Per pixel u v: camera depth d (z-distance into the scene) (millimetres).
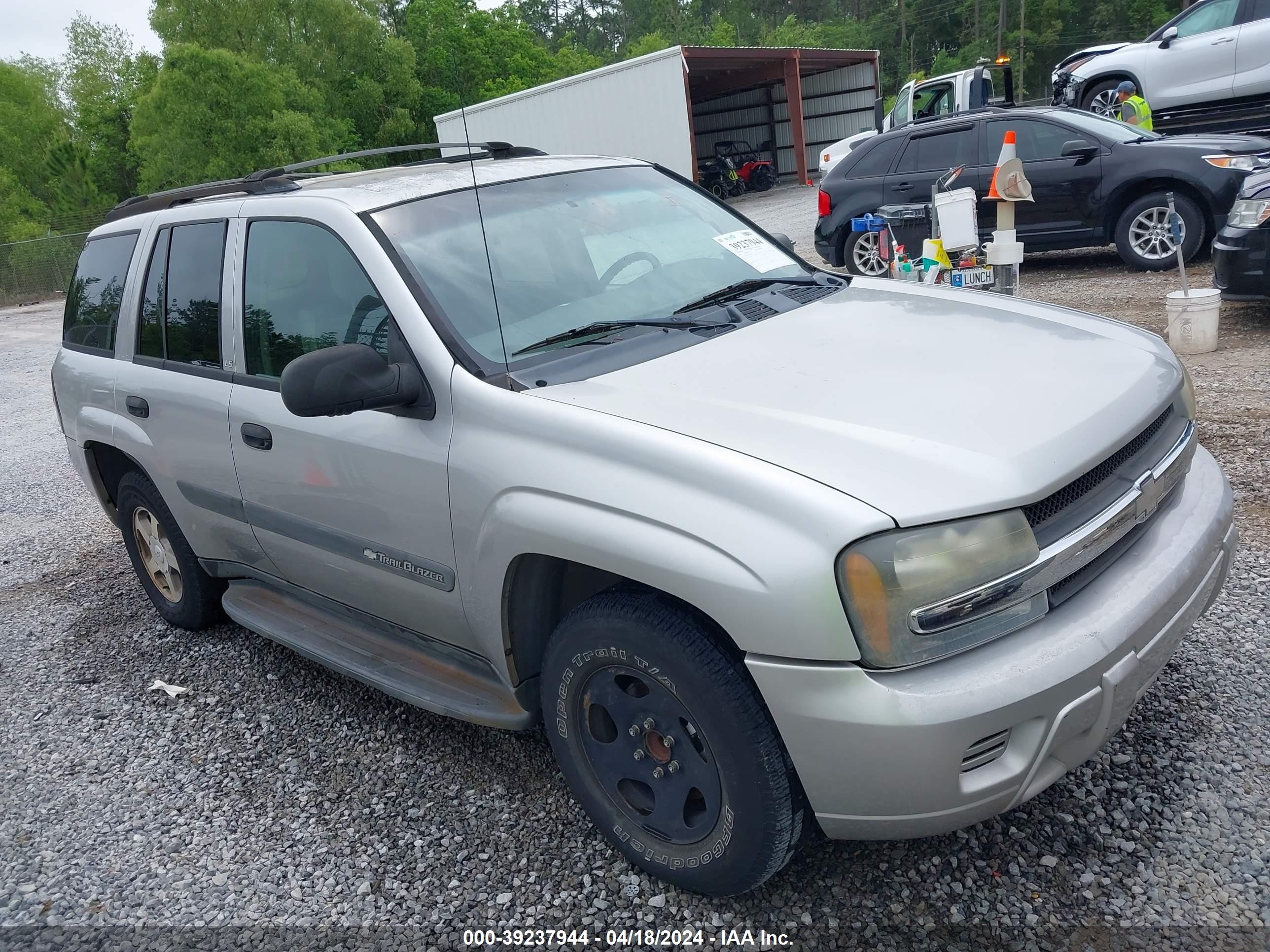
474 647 2820
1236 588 3533
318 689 3828
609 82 23422
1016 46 78688
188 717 3730
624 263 3143
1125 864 2338
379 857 2754
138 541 4547
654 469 2154
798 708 1963
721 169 29203
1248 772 2580
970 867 2398
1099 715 2039
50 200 55344
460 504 2553
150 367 3854
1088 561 2113
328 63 41906
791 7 103812
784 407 2283
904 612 1892
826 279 3424
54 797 3291
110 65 56531
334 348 2535
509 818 2848
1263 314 7246
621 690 2375
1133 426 2262
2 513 7137
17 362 16500
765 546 1959
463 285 2814
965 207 6129
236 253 3412
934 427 2150
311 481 3039
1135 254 9203
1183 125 12039
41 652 4547
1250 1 11586
